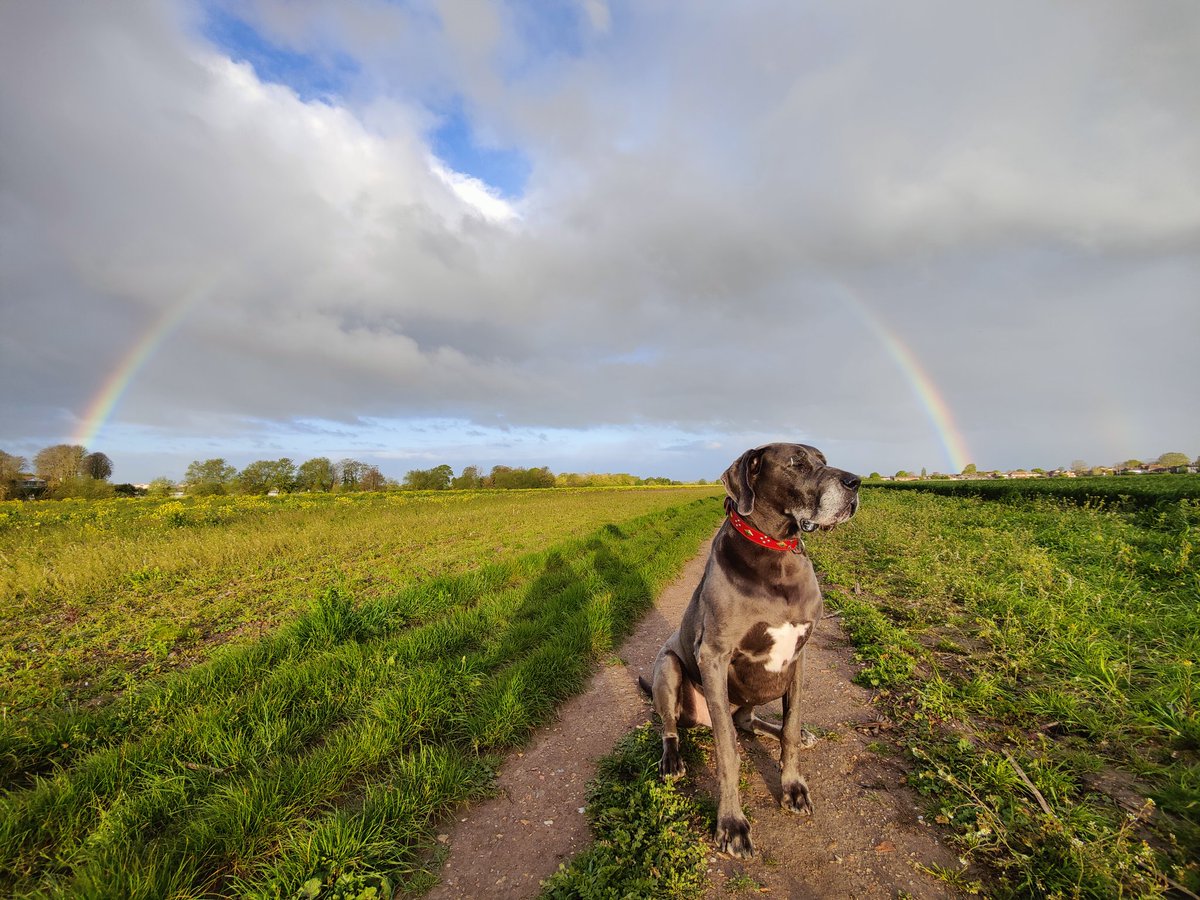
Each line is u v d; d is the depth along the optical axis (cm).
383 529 787
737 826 130
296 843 127
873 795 147
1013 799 131
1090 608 263
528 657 251
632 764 167
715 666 144
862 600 342
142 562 495
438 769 159
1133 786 138
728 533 153
